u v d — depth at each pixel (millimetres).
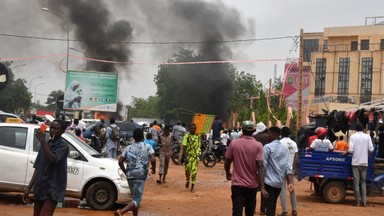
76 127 18938
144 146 9016
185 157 14656
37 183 6562
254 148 7746
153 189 14648
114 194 10766
